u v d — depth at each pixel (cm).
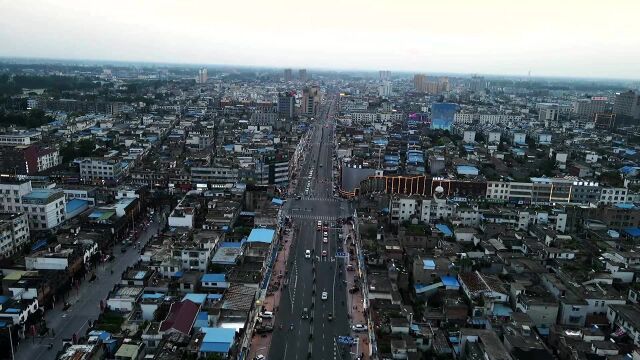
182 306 19288
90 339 17712
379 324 18875
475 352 16888
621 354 17488
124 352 16625
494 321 19400
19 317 19275
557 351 18475
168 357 16212
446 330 19412
